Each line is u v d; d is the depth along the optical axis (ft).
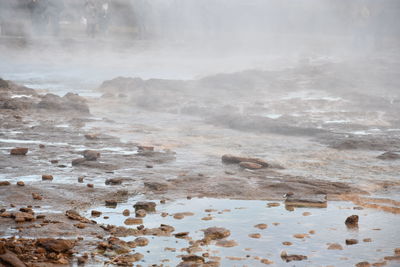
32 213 23.79
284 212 25.00
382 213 25.02
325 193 28.09
